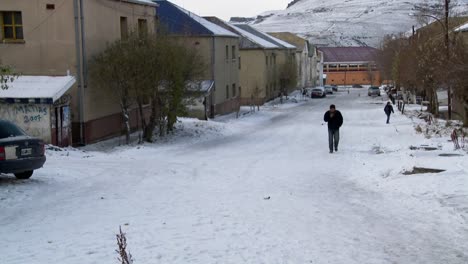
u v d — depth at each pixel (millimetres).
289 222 8758
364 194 11508
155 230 8227
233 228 8312
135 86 26328
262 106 60094
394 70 61469
